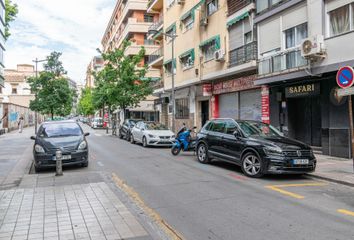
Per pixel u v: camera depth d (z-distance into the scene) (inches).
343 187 352.2
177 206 275.6
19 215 236.5
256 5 743.7
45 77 1328.7
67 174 398.9
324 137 591.5
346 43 517.3
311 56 557.6
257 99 792.9
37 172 439.2
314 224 229.8
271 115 720.3
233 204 280.2
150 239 193.0
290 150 384.5
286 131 681.6
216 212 258.2
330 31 556.1
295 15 634.2
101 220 225.1
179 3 1135.0
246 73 810.2
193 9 1013.8
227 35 858.8
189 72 1077.8
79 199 278.8
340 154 557.9
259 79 704.4
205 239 204.1
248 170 408.8
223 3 872.3
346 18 526.9
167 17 1300.4
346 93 383.6
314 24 578.2
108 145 835.4
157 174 420.8
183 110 1241.4
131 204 270.8
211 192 323.3
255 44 748.0
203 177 400.5
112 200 276.1
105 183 344.2
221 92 927.0
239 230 218.7
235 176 408.5
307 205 278.4
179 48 1167.6
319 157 564.7
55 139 459.8
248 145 409.7
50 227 211.9
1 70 1139.3
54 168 472.1
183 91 1220.5
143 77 1352.1
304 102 680.4
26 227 212.2
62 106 1392.7
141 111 1846.7
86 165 479.5
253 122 466.9
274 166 380.5
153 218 239.3
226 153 453.7
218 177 400.8
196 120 1111.6
